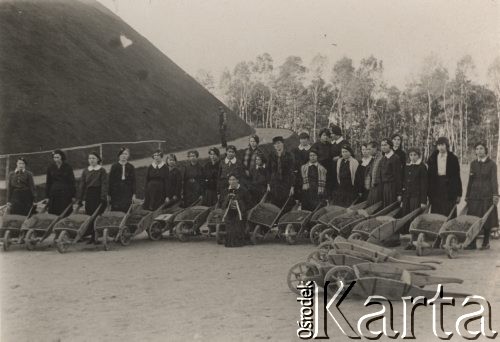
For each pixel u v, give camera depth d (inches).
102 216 370.0
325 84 699.4
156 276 268.5
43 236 355.6
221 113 809.5
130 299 226.2
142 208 414.3
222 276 267.0
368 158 380.8
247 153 411.2
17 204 385.4
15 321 196.7
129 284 252.7
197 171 426.9
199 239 402.0
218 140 888.3
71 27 856.9
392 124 682.2
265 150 768.9
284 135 800.9
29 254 339.6
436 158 349.4
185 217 390.0
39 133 683.4
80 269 288.8
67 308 214.2
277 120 835.4
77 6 900.6
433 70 620.4
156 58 968.3
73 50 820.6
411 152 348.5
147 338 178.5
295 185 392.8
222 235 378.6
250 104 861.8
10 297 230.2
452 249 303.3
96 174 378.9
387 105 680.4
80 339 179.2
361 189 381.7
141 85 878.4
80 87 781.9
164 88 911.7
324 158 399.2
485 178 332.8
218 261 306.0
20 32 769.6
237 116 913.5
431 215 324.5
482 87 629.9
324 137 401.7
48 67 767.1
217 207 394.6
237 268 285.6
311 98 722.8
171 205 417.4
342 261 236.1
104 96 797.2
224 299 224.1
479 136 655.8
